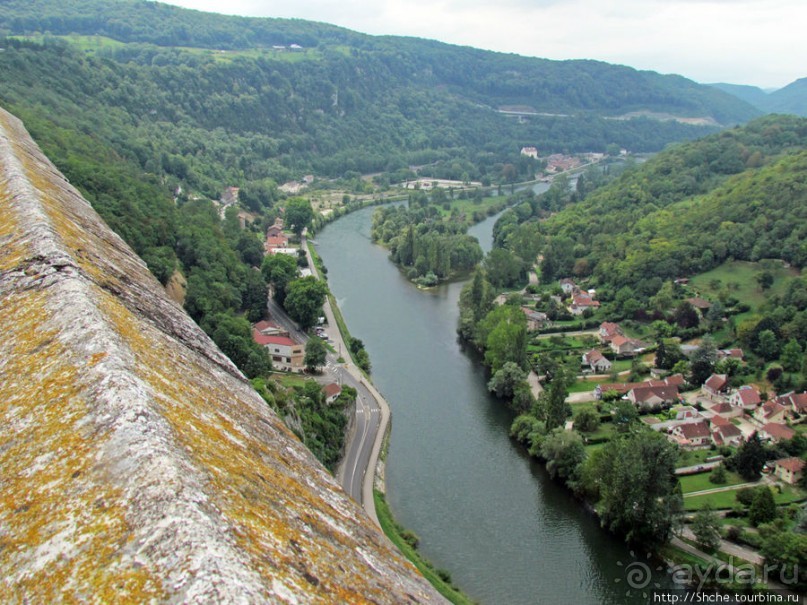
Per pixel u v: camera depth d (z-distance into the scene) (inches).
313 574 486.0
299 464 786.2
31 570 432.1
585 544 2687.0
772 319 4584.2
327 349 4306.1
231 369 1069.1
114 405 558.3
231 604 375.6
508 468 3235.7
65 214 1446.9
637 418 3695.9
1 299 868.6
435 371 4345.5
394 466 3191.4
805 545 2396.7
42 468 518.3
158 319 1005.8
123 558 416.5
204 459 547.5
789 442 3316.9
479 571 2502.5
